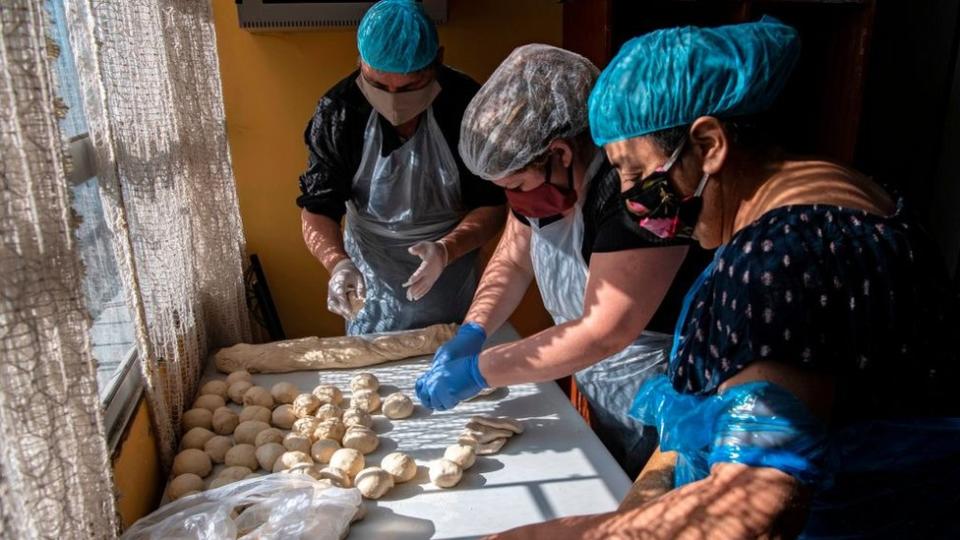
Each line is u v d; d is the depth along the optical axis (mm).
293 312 2377
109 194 1059
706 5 2055
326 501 1021
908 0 2305
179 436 1343
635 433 1368
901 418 704
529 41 2291
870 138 2439
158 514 1005
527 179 1122
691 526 631
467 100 1574
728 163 730
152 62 1263
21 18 649
